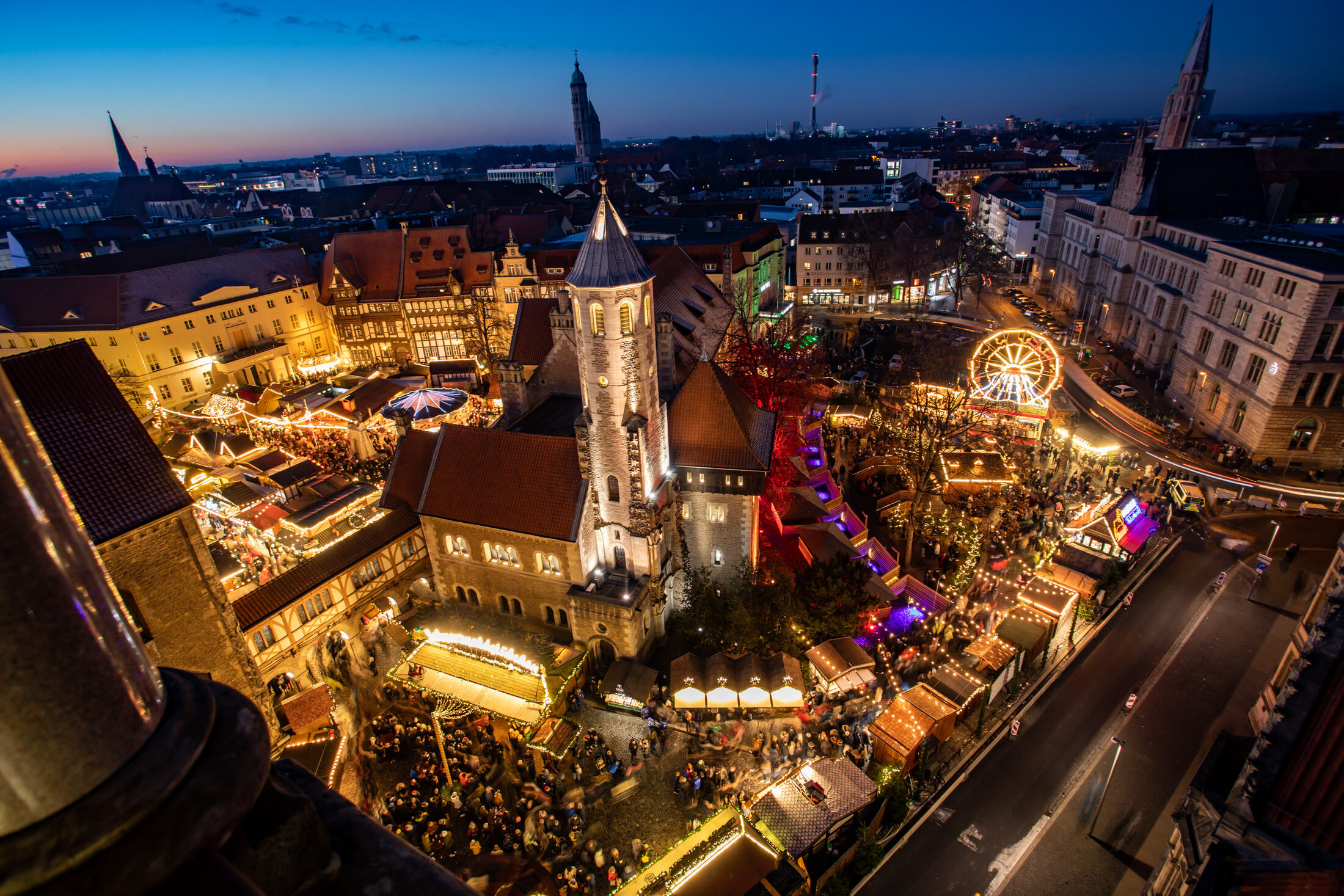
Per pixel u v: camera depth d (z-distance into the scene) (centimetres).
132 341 9519
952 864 3688
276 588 4769
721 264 10794
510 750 4356
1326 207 10825
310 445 8525
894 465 7312
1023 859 3700
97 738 269
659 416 4828
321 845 424
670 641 5203
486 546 5069
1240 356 7669
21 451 267
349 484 7088
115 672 289
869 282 13775
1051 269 14338
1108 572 5459
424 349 11644
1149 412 8656
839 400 8750
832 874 3478
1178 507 6575
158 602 3853
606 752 4328
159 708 319
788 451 6525
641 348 4431
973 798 4031
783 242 13350
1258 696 4600
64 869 255
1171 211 10350
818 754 4231
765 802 3656
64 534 284
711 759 4303
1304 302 6750
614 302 4216
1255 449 7338
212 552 5806
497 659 4478
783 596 4931
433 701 4791
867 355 11150
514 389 6209
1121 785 4072
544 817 3878
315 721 4344
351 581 5138
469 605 5447
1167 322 9600
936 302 14300
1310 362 6825
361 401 8375
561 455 4900
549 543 4825
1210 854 1986
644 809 4000
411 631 5231
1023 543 6091
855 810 3609
